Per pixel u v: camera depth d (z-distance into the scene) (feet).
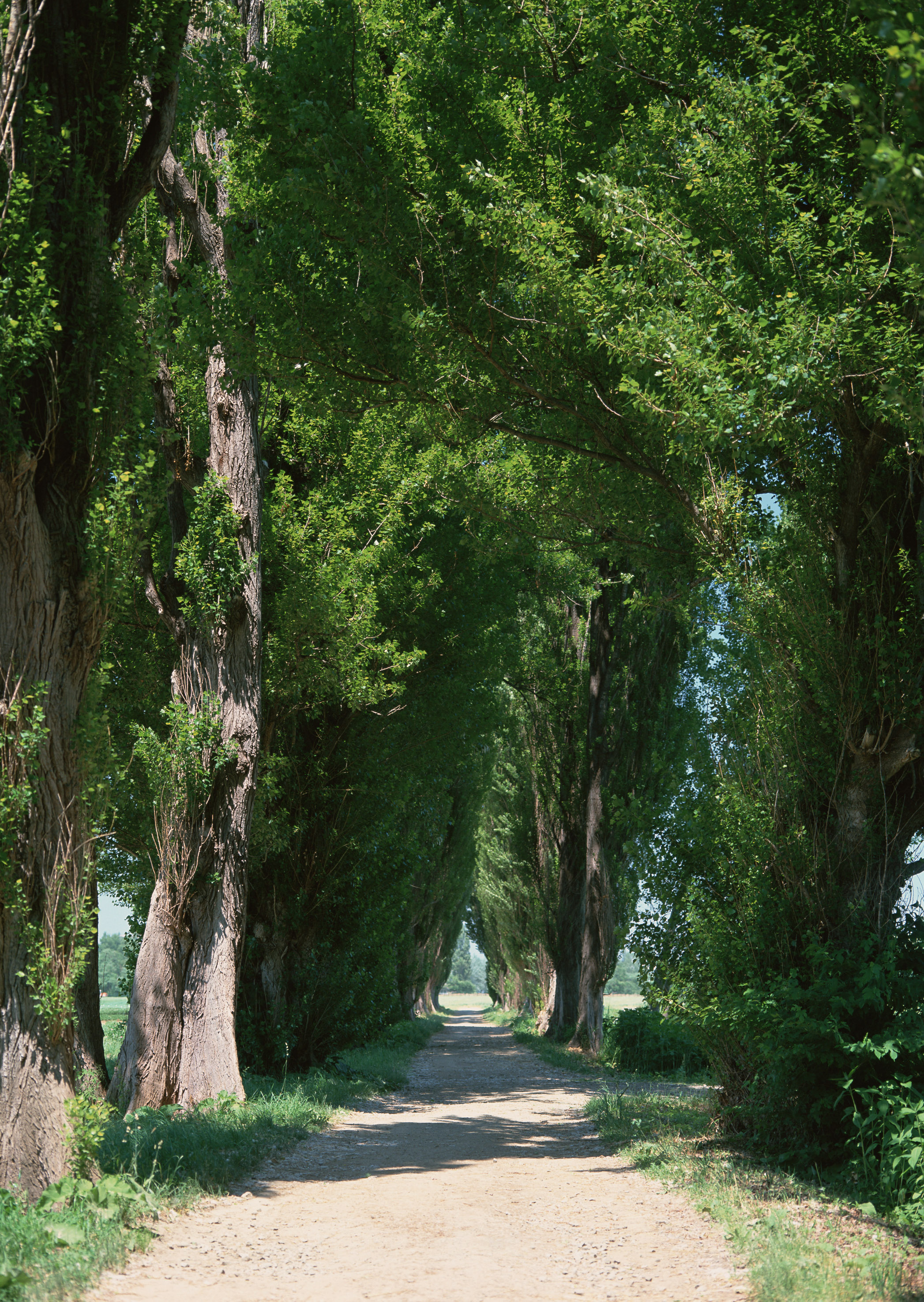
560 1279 17.06
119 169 25.81
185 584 45.39
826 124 28.89
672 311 25.23
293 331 31.12
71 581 23.26
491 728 65.82
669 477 32.42
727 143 27.04
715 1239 19.94
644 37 31.53
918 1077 25.53
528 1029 121.70
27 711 22.26
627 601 43.62
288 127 29.53
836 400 25.88
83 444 23.57
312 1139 34.32
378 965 65.57
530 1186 26.32
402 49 35.35
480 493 39.70
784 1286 15.69
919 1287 15.80
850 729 28.99
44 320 21.35
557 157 31.91
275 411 55.47
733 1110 29.94
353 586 48.98
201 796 41.83
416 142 30.78
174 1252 18.57
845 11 26.50
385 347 31.65
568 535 41.78
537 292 28.04
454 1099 51.67
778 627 28.81
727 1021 28.68
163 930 41.32
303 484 56.29
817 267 25.35
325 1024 57.47
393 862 63.62
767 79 25.93
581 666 93.61
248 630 44.29
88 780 23.16
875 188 13.12
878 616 28.25
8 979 21.67
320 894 57.82
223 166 38.37
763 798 30.94
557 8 32.30
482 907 177.99
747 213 26.96
